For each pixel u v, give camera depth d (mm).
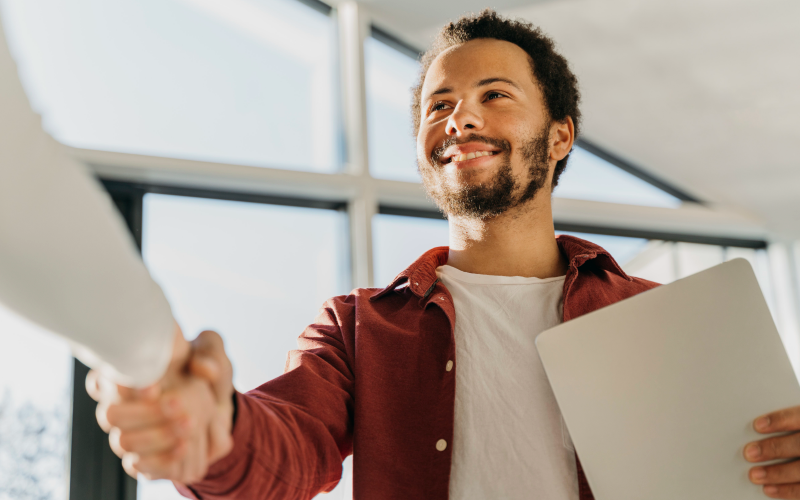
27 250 274
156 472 446
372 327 920
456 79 1037
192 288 3090
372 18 3697
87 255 295
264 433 627
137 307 334
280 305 3215
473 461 827
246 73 3455
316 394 810
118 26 3221
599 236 4035
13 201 264
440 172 996
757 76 3396
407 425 846
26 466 2625
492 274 1015
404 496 802
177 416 416
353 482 822
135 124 3168
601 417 754
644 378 766
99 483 2711
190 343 484
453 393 856
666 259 4172
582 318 793
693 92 3539
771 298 4395
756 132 3707
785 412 721
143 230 3088
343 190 3396
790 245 4355
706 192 4176
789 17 3102
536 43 1125
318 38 3680
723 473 725
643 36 3277
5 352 2676
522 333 919
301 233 3383
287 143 3461
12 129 267
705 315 787
